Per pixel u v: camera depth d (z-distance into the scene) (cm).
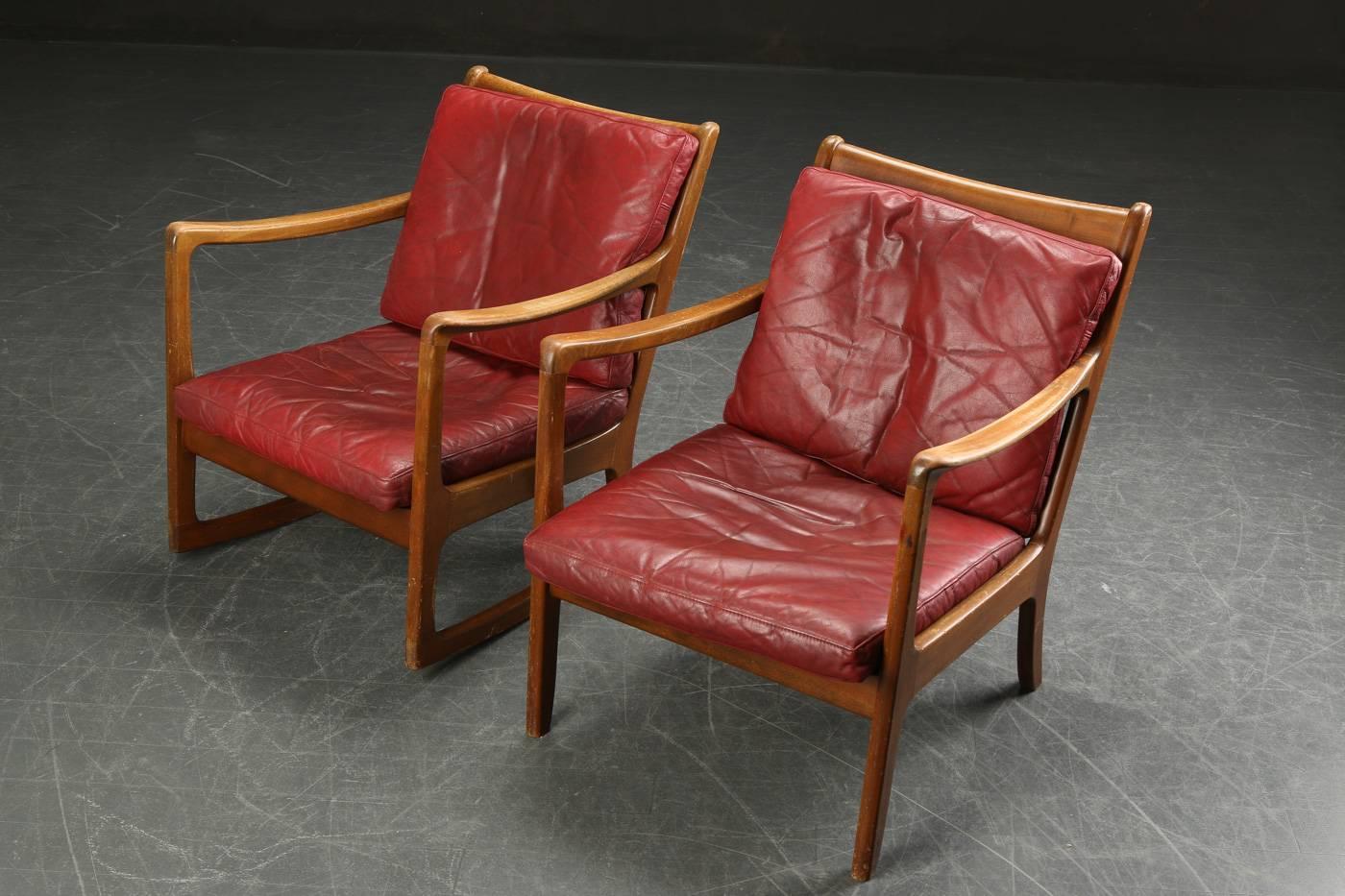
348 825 205
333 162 501
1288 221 480
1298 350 382
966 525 215
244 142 518
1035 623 231
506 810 210
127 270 403
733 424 245
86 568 265
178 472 262
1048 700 238
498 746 223
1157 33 654
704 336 377
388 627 253
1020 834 208
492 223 268
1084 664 248
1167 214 482
